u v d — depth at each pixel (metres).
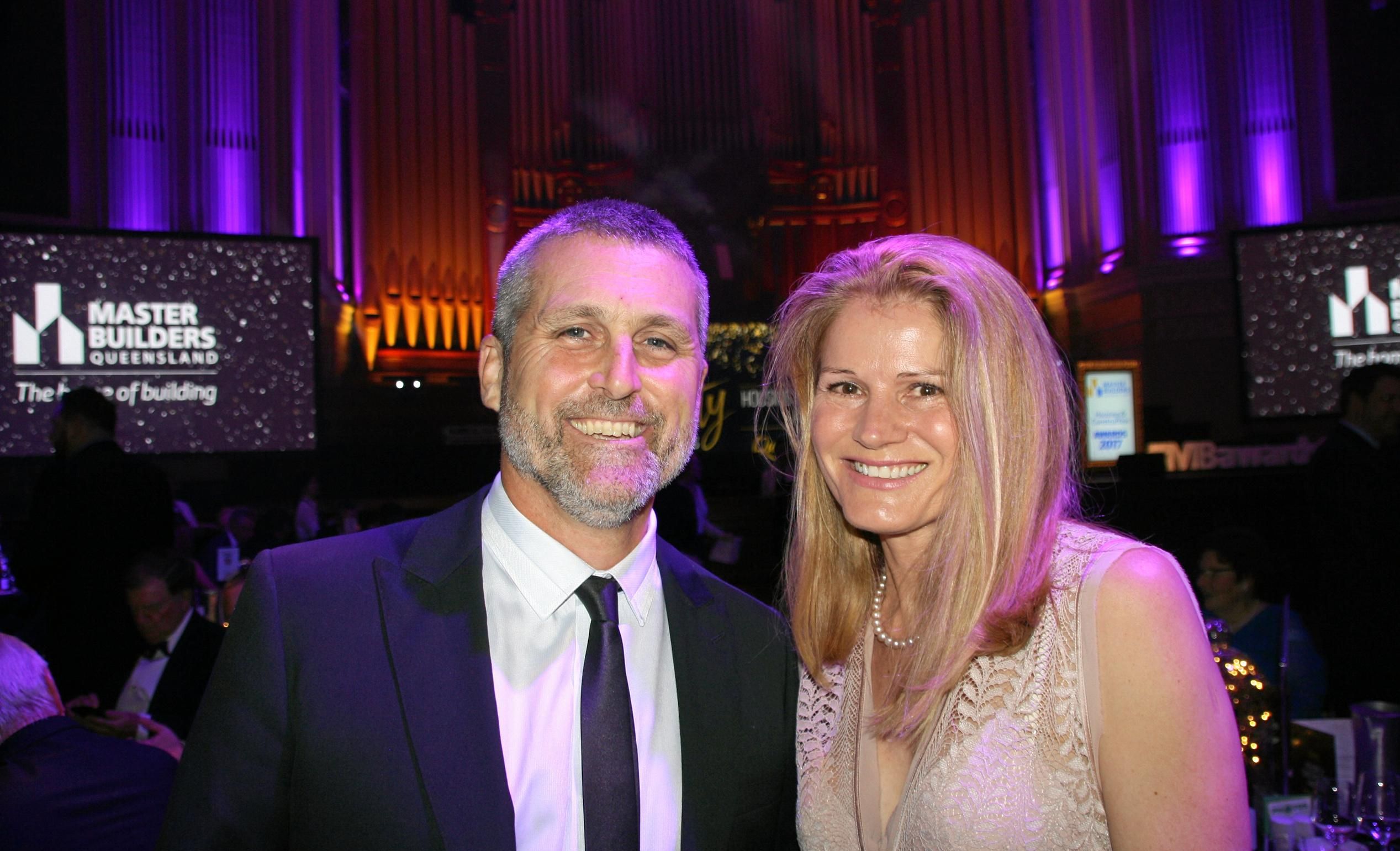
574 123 10.29
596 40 10.31
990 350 1.09
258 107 8.47
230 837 0.96
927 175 10.38
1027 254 10.13
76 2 7.65
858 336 1.14
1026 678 1.05
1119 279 8.73
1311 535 3.14
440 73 9.87
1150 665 0.97
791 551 1.34
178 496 7.80
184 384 7.28
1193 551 5.51
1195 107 8.39
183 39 8.15
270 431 7.48
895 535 1.16
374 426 9.43
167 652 2.69
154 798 1.80
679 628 1.20
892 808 1.14
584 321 1.10
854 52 10.48
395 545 1.15
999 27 10.23
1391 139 7.78
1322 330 7.04
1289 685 2.05
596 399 1.09
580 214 1.17
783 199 10.54
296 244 7.59
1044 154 10.07
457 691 1.03
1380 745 1.46
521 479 1.14
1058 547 1.09
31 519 3.22
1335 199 7.93
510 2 10.10
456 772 1.00
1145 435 7.66
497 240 9.98
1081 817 1.01
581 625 1.12
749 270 10.47
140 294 7.17
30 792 1.71
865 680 1.23
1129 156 8.70
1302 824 1.44
